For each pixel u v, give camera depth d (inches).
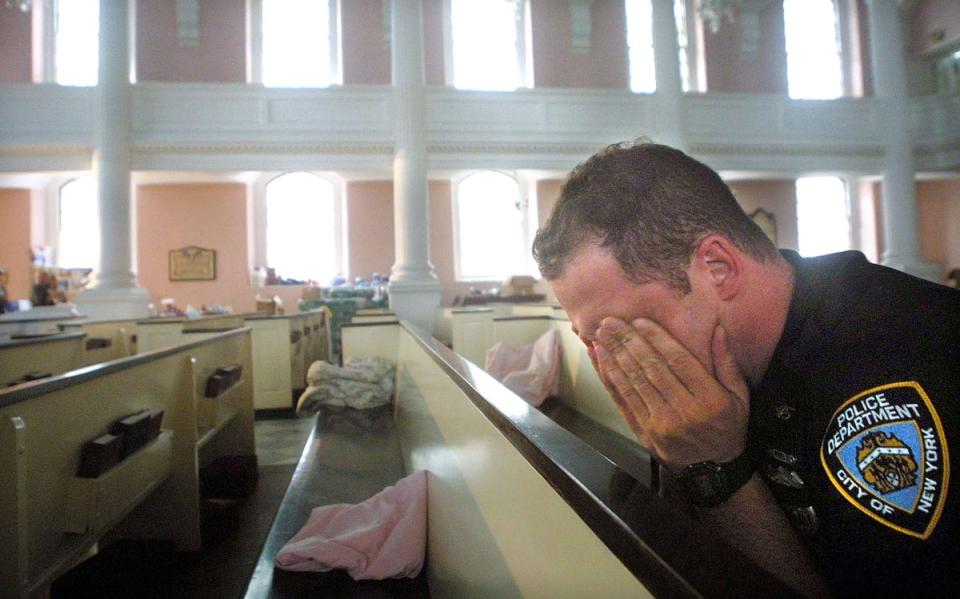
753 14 575.2
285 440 205.9
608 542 22.8
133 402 96.7
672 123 459.8
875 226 619.8
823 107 491.8
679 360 29.7
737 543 31.4
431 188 602.9
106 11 402.3
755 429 30.7
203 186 563.5
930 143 498.3
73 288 522.6
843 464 26.0
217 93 420.5
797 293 30.3
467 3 577.6
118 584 93.7
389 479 147.9
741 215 31.3
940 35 571.2
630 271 30.2
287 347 258.2
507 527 40.4
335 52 559.8
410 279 413.4
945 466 23.4
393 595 88.0
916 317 26.1
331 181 601.3
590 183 31.6
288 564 95.1
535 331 255.8
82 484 75.7
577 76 566.6
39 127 408.8
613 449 145.9
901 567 24.3
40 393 67.6
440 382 84.4
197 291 558.3
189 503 112.8
